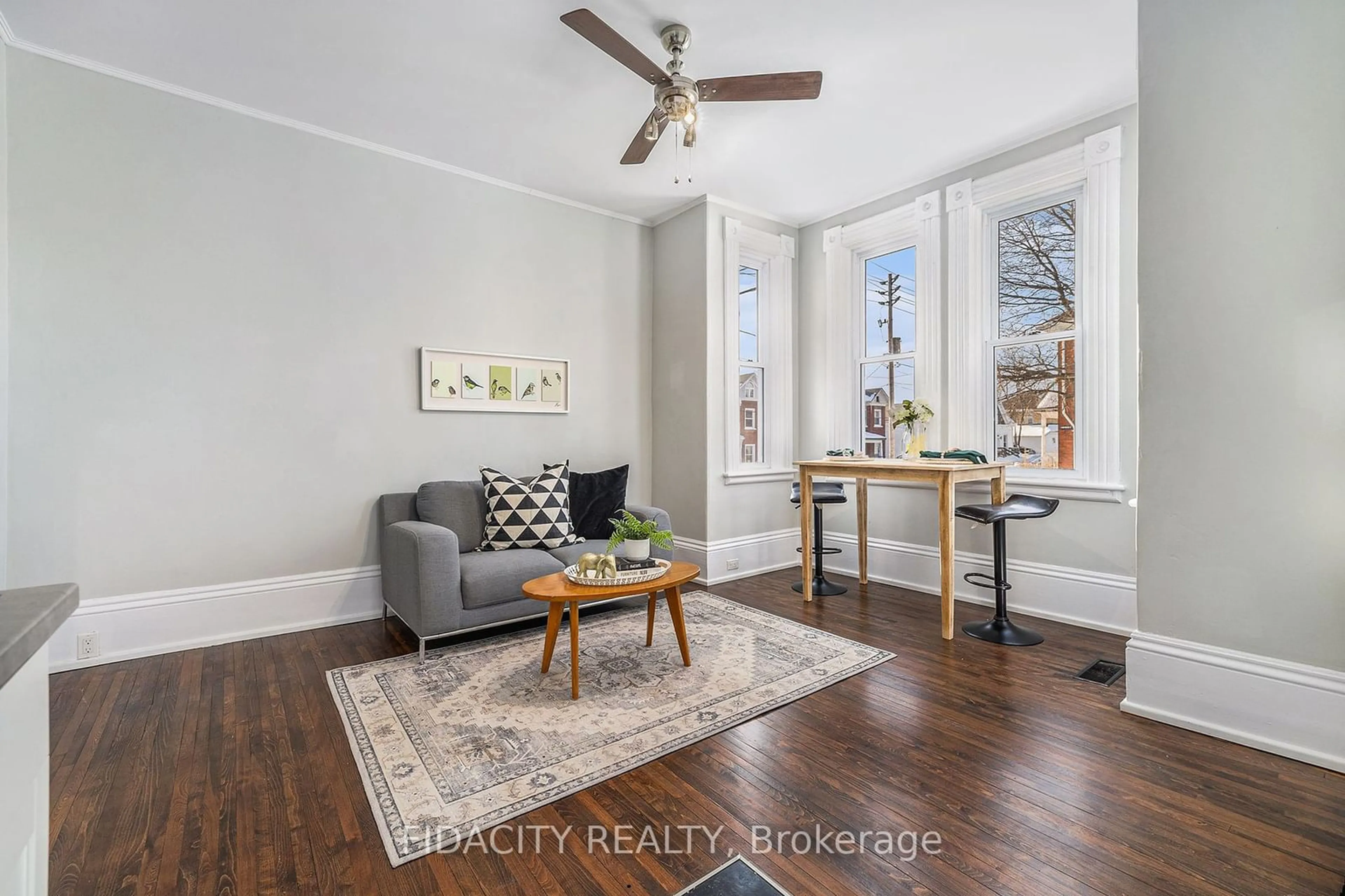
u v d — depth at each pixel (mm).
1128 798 1730
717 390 4359
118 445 2801
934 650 2930
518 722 2197
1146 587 2246
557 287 4254
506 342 4012
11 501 2580
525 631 3256
